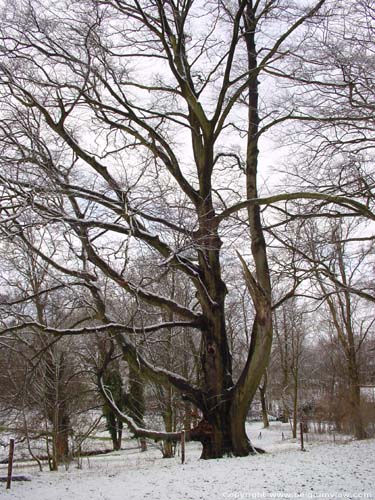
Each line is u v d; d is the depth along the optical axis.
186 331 23.23
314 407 38.62
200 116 15.44
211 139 15.61
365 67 12.04
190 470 11.16
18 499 8.60
